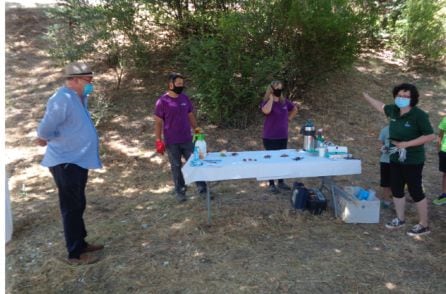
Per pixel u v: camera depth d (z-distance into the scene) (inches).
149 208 228.7
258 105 332.8
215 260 178.7
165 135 226.4
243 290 159.0
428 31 445.1
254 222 209.9
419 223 200.1
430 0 445.7
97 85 373.7
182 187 234.1
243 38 327.3
